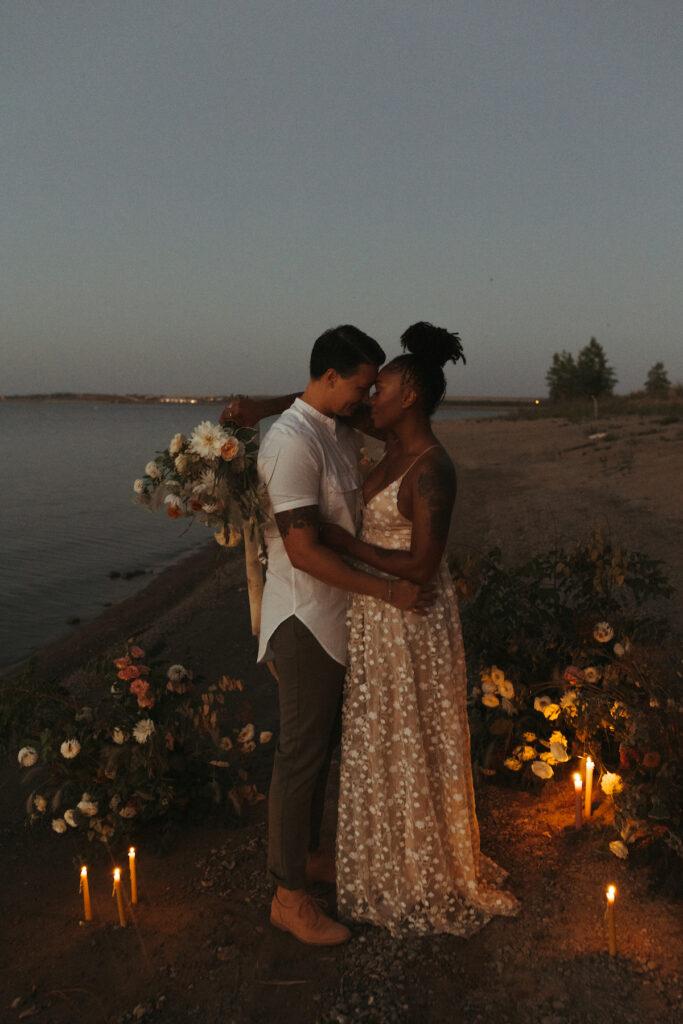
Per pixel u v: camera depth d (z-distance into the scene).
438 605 2.64
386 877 2.63
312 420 2.51
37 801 3.20
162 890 2.88
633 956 2.35
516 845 3.02
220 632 6.88
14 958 2.54
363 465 2.81
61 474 29.70
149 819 3.26
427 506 2.40
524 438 30.89
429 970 2.39
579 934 2.48
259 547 2.65
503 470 19.91
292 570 2.53
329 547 2.55
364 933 2.60
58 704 3.28
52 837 3.35
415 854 2.59
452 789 2.63
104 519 17.34
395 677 2.56
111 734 3.15
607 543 3.71
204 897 2.83
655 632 3.65
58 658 6.98
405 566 2.40
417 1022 2.18
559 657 3.62
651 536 8.80
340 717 2.82
